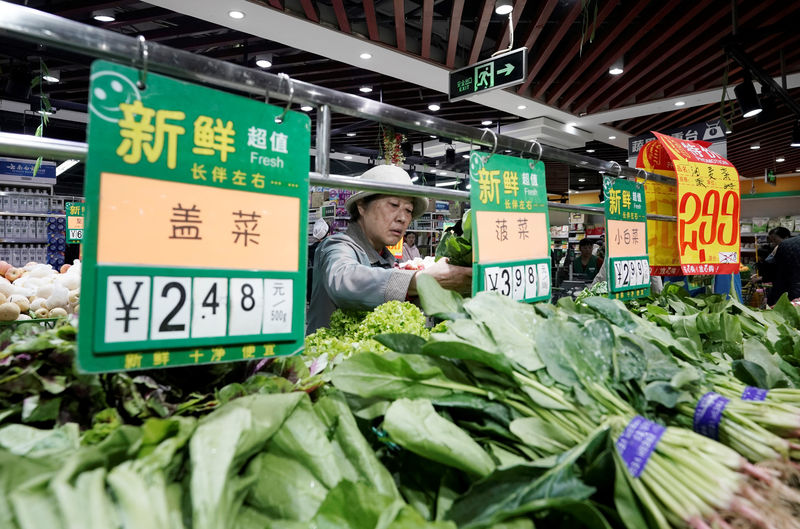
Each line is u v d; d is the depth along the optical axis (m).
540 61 5.62
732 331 1.37
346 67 6.34
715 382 1.01
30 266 3.65
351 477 0.72
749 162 11.61
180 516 0.55
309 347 1.20
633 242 1.82
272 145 0.85
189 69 0.75
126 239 0.69
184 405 0.75
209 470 0.57
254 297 0.82
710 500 0.63
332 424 0.80
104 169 0.67
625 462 0.70
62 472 0.52
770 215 13.55
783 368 1.18
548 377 0.88
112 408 0.71
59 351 0.73
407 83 6.96
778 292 4.09
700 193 1.96
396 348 1.00
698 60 5.59
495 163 1.25
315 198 2.85
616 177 1.80
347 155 10.59
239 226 0.81
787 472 0.71
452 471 0.76
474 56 5.49
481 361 0.89
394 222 1.92
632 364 0.90
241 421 0.65
